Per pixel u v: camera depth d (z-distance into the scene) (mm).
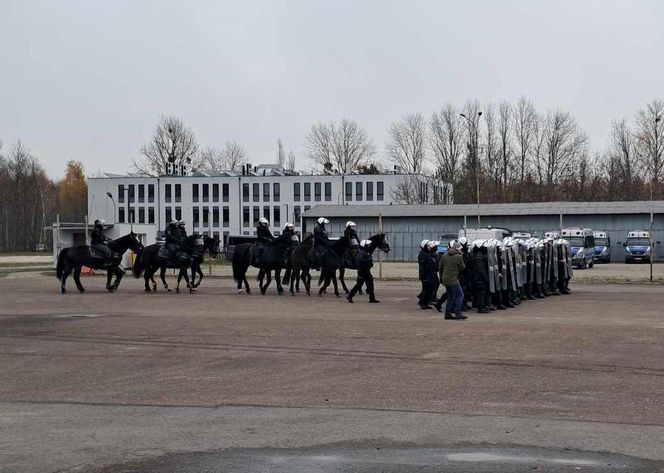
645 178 94812
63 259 34750
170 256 34156
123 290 36562
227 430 10266
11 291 36062
